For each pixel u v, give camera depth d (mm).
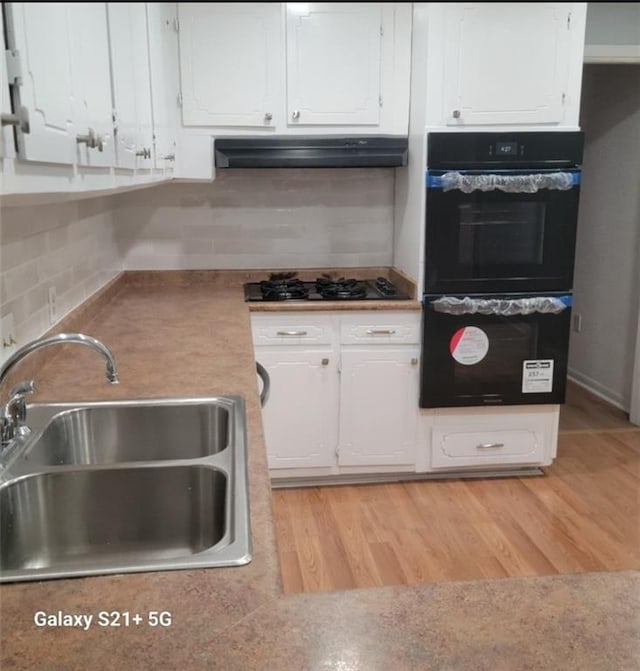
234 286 3568
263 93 3117
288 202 3578
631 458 3619
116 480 1347
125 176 1661
